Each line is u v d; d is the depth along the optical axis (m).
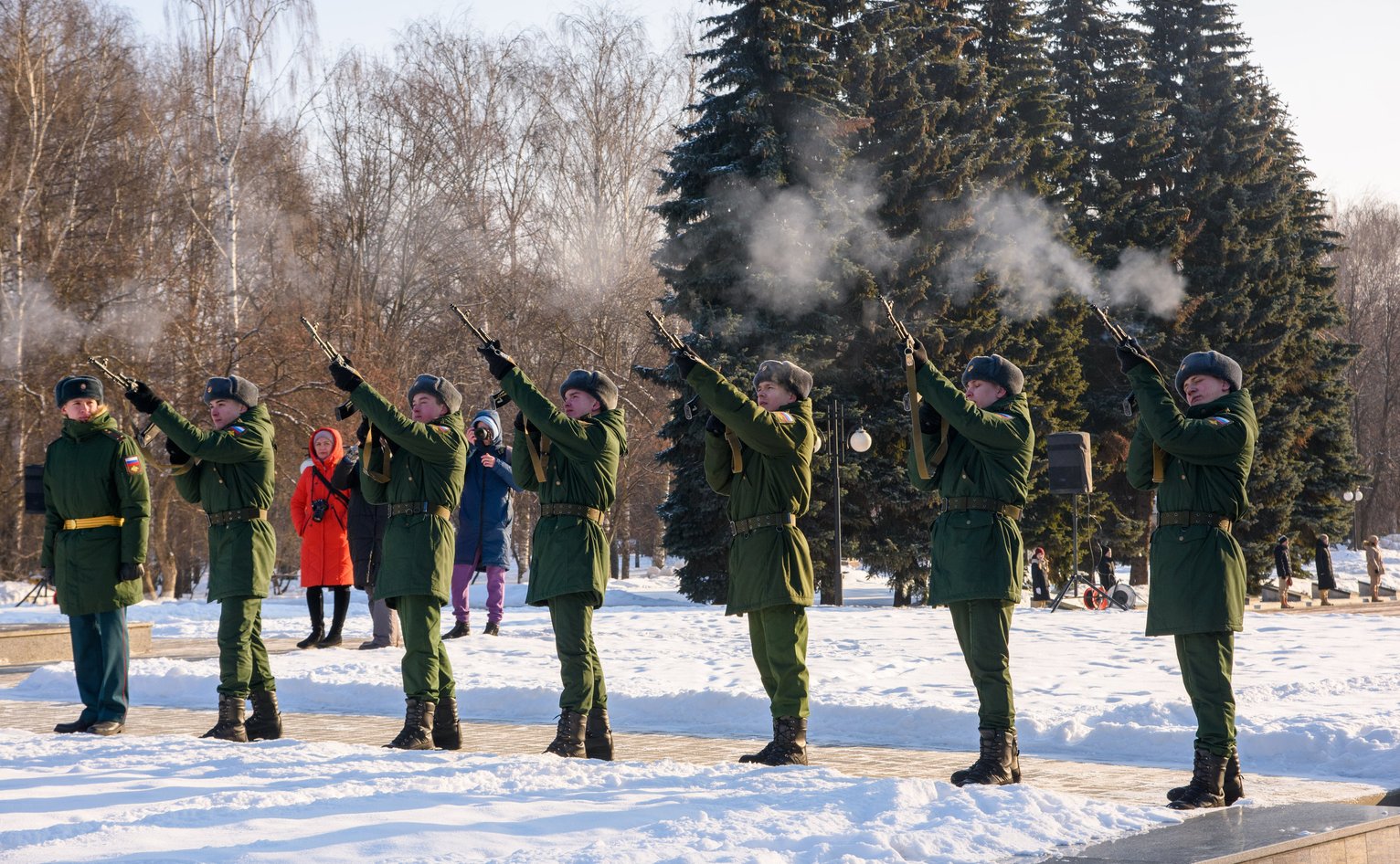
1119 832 4.71
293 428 31.17
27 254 31.48
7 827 4.84
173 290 32.38
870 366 29.48
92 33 33.69
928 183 30.89
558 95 41.97
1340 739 7.74
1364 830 4.88
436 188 40.22
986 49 37.19
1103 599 25.08
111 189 32.91
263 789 5.52
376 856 4.27
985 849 4.37
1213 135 39.84
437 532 7.38
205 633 16.06
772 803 5.10
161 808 5.11
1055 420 32.94
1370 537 37.09
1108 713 8.56
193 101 35.06
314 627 13.57
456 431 7.56
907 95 31.17
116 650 8.34
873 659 12.23
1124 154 39.56
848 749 8.15
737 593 6.79
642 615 18.62
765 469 6.79
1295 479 39.16
